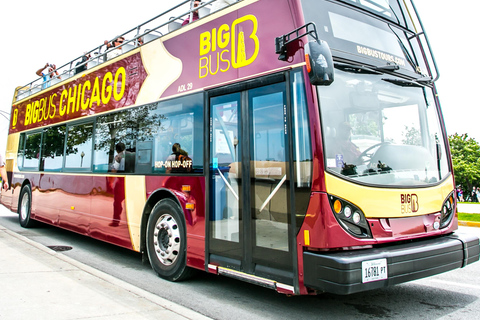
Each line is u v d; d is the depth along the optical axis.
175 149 5.38
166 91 5.68
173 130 5.46
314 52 3.50
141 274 5.75
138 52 6.41
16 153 10.97
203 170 4.88
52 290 4.25
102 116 7.13
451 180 4.69
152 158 5.79
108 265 6.31
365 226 3.70
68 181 7.96
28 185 10.01
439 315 4.08
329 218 3.53
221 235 4.58
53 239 8.61
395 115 4.44
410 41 5.09
